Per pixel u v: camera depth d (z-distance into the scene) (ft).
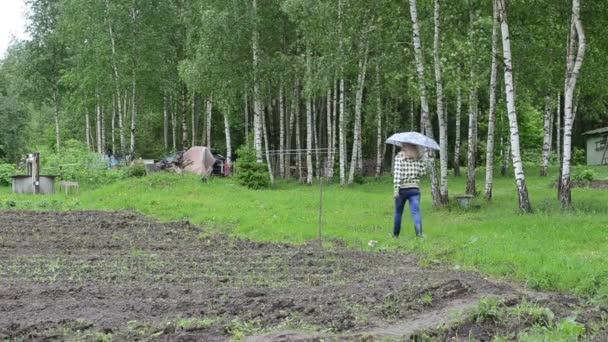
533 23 56.34
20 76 121.90
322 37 76.95
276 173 112.98
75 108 117.91
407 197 36.37
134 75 99.35
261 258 29.86
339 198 59.93
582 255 28.30
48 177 74.18
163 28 101.76
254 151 77.82
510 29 56.85
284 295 21.34
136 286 23.36
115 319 18.26
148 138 139.23
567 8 51.29
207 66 82.07
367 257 30.14
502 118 83.71
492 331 16.90
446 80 52.80
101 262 28.73
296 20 79.56
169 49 104.37
